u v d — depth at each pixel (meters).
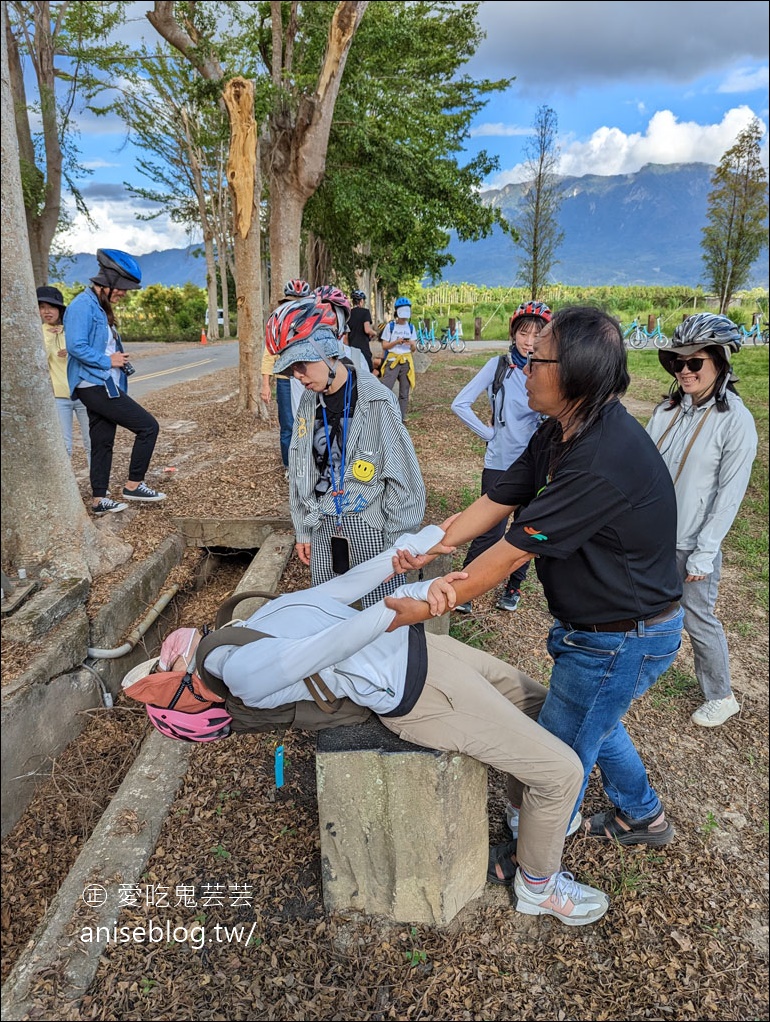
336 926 2.29
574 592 2.01
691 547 3.27
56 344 5.70
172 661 2.11
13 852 2.72
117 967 2.07
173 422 9.84
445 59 17.08
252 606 3.96
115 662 3.73
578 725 2.18
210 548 5.43
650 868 2.64
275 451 7.59
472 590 1.94
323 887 2.30
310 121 9.77
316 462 2.90
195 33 11.30
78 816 2.90
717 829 2.90
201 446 8.04
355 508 2.85
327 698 2.07
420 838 2.19
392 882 2.26
